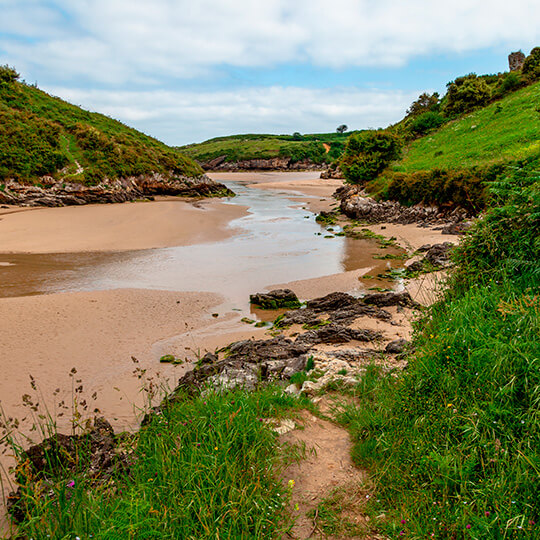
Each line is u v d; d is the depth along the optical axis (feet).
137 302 51.65
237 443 13.23
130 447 15.44
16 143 146.30
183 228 104.99
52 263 72.08
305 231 104.12
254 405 16.11
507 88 176.35
